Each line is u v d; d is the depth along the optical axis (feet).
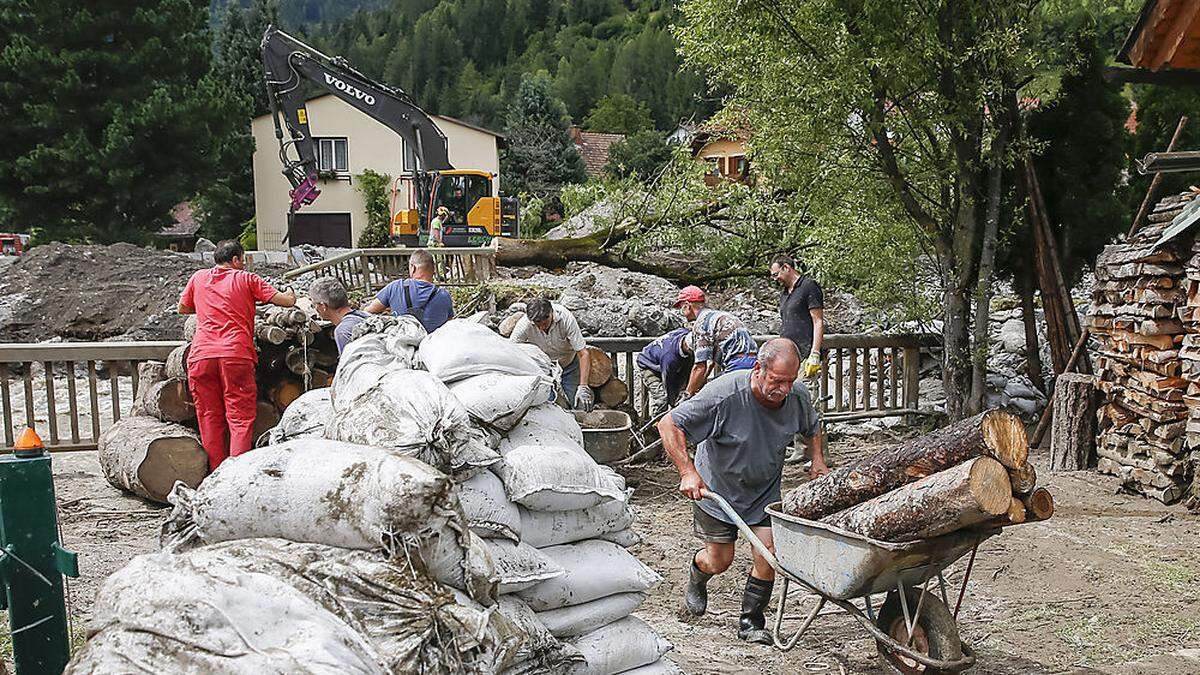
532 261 51.31
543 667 11.21
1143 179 38.14
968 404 33.60
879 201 34.60
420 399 11.70
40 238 94.43
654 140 159.63
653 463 30.01
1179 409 25.96
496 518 11.72
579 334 25.70
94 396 26.73
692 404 15.69
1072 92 34.19
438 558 9.77
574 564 12.46
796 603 18.71
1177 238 25.81
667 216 49.57
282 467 9.75
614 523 13.07
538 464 12.15
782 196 45.70
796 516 14.56
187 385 24.94
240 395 23.52
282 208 124.67
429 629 9.21
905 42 30.45
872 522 13.43
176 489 10.01
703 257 52.44
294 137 75.25
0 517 10.85
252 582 8.73
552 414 14.14
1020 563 21.06
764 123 33.86
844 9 31.01
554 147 155.94
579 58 285.64
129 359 26.68
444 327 14.79
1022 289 36.04
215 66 113.29
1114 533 23.40
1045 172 34.71
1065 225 34.73
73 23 95.50
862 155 33.94
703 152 65.31
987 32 30.27
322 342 26.08
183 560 9.00
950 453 13.33
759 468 15.98
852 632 17.19
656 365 28.73
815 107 31.86
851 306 48.21
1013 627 17.40
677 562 21.30
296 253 77.15
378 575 9.22
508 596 11.69
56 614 11.13
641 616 17.92
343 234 124.77
